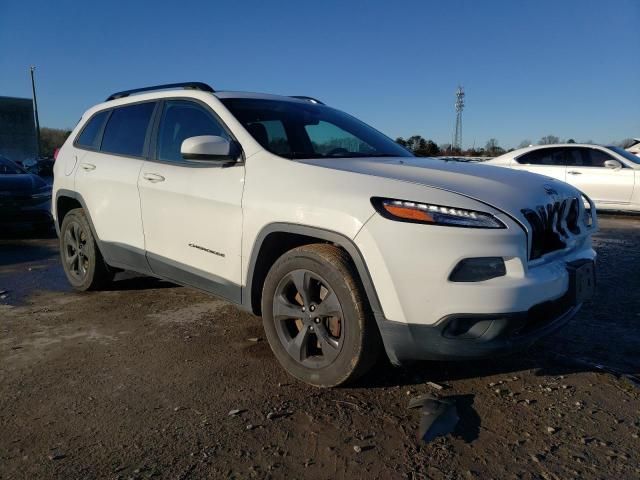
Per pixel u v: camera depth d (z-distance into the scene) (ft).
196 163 11.88
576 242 10.32
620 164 34.91
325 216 9.13
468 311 8.12
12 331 12.78
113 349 11.64
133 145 14.01
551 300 8.86
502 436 8.16
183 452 7.73
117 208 13.91
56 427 8.42
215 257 11.26
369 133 13.96
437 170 9.88
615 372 10.41
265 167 10.45
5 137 123.85
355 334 8.96
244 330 12.80
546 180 10.46
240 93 12.97
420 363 10.77
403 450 7.77
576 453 7.74
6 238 28.12
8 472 7.27
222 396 9.43
